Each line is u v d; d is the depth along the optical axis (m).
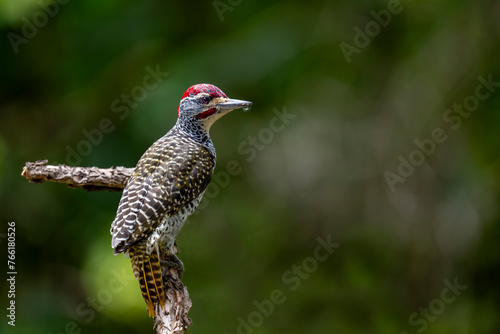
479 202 16.84
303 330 16.05
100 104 15.43
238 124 16.59
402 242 17.14
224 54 15.85
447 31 17.64
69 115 15.48
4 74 15.02
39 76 15.28
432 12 17.61
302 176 17.77
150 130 14.54
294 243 17.30
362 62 17.67
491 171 16.94
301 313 16.28
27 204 14.64
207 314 15.78
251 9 16.30
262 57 16.02
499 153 16.97
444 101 17.48
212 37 16.16
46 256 14.81
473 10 17.44
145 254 8.91
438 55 17.69
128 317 13.80
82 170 9.92
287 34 16.47
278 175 17.70
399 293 16.83
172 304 8.84
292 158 17.88
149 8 15.67
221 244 16.50
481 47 17.42
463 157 17.14
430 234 16.98
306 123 18.08
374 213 17.45
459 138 17.27
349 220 17.55
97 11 15.18
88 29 15.28
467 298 16.67
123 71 15.57
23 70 15.12
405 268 16.98
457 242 16.83
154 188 9.35
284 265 16.97
